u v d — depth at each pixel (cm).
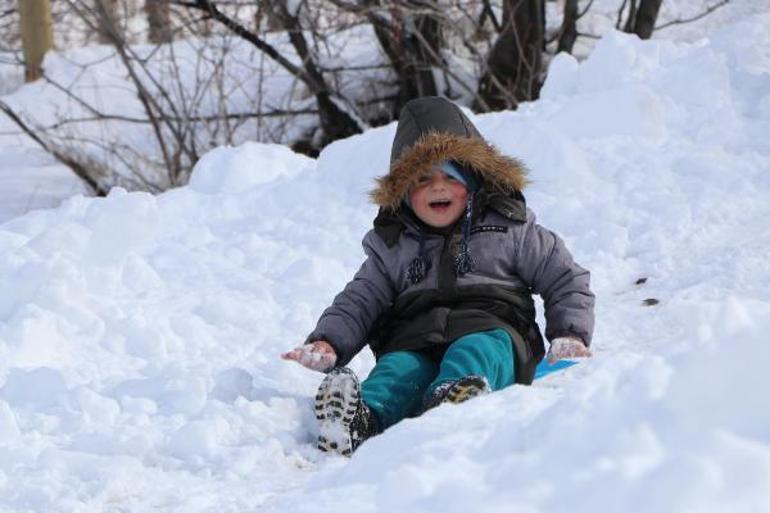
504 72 3008
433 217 855
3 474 712
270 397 856
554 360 799
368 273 869
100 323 1030
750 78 1709
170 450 761
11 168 3048
